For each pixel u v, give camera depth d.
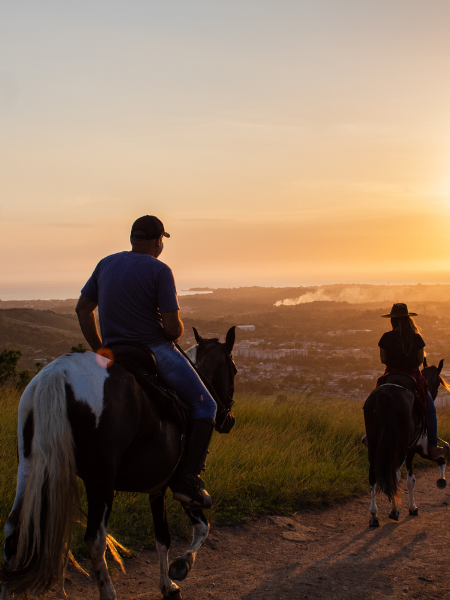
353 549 4.76
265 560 4.43
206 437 3.02
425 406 5.80
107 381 2.43
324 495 6.34
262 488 6.03
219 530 5.04
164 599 3.42
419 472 8.35
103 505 2.37
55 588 3.46
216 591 3.71
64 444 2.18
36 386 2.31
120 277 2.93
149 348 2.88
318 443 8.55
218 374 3.72
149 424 2.59
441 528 5.45
